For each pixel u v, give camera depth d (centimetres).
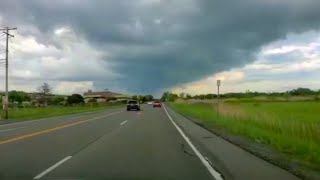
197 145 1859
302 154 1502
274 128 2391
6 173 1145
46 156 1482
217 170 1208
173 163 1338
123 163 1333
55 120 3934
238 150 1678
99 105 10875
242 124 2788
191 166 1279
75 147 1759
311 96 10769
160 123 3481
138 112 6166
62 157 1458
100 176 1109
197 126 3130
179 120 3959
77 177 1092
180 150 1678
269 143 1889
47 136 2255
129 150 1669
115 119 4116
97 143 1922
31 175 1117
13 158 1429
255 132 2277
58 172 1163
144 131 2641
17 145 1823
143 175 1127
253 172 1171
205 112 5028
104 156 1491
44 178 1077
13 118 4484
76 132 2534
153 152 1609
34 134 2373
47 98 13400
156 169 1223
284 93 11369
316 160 1350
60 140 2047
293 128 2138
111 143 1925
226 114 3650
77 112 6084
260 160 1402
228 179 1074
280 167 1254
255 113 3191
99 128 2881
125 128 2891
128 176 1112
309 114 3722
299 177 1094
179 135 2366
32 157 1455
